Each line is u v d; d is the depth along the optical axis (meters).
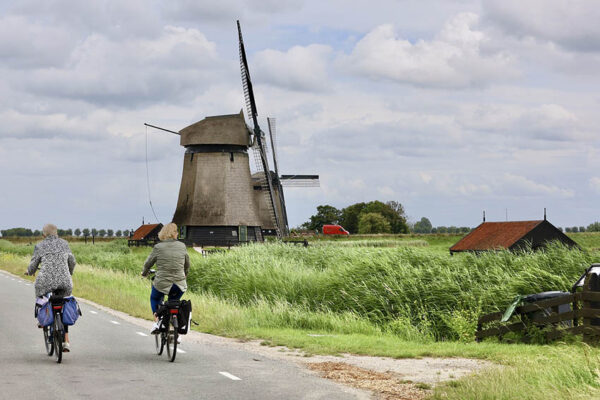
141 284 27.81
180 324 10.91
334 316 18.25
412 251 21.84
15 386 8.69
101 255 47.91
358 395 8.39
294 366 10.58
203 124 71.25
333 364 10.80
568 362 9.25
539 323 13.80
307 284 21.59
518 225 42.38
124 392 8.42
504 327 14.40
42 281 10.53
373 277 19.64
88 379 9.27
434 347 12.89
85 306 20.50
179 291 11.30
